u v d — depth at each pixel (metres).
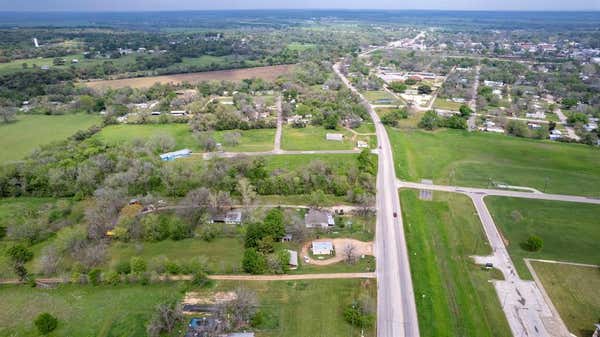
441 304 79.00
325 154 156.00
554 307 78.50
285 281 84.62
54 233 103.12
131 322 73.56
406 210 114.50
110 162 134.38
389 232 103.62
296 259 90.50
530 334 72.06
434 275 87.31
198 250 95.88
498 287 84.00
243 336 68.94
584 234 103.31
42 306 78.00
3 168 129.62
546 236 102.56
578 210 115.31
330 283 83.94
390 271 88.25
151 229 99.12
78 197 120.31
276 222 98.38
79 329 72.12
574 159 152.75
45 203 118.88
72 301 79.12
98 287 83.06
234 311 73.69
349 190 120.88
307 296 80.00
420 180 135.12
